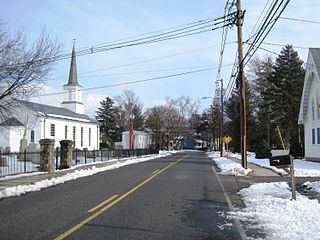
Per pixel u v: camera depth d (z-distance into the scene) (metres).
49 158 24.92
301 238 7.91
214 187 17.61
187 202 12.98
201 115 134.25
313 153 39.31
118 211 11.15
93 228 8.98
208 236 8.37
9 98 24.66
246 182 20.20
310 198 14.07
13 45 23.30
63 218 10.11
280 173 24.95
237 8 27.19
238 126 76.44
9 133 52.53
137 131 107.94
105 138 108.38
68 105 80.31
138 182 19.17
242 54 28.02
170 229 9.01
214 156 59.28
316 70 36.94
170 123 120.31
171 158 51.38
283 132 62.50
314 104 38.72
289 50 57.59
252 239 8.08
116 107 117.12
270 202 12.66
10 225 9.25
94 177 22.03
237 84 31.83
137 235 8.38
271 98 58.44
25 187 16.45
